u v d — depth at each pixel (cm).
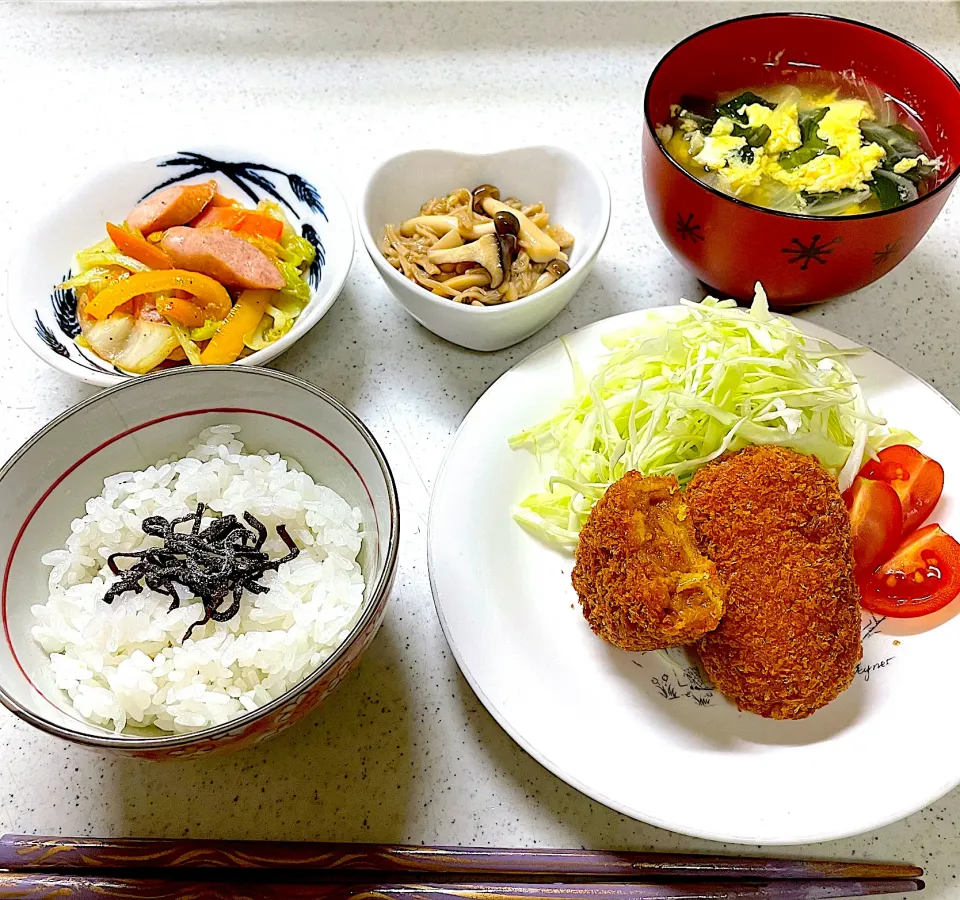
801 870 25
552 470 31
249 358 32
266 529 27
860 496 29
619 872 25
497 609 27
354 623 26
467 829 26
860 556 28
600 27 48
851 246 30
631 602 25
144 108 45
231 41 48
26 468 26
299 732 28
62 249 36
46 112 45
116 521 27
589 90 45
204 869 25
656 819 23
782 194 33
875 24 47
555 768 24
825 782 24
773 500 27
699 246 32
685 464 30
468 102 45
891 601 28
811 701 25
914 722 25
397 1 49
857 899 25
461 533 29
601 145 43
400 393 35
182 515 27
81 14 49
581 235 36
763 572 26
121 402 27
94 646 25
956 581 27
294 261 36
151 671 25
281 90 46
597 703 26
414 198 37
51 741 28
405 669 29
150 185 38
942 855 25
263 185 38
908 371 32
